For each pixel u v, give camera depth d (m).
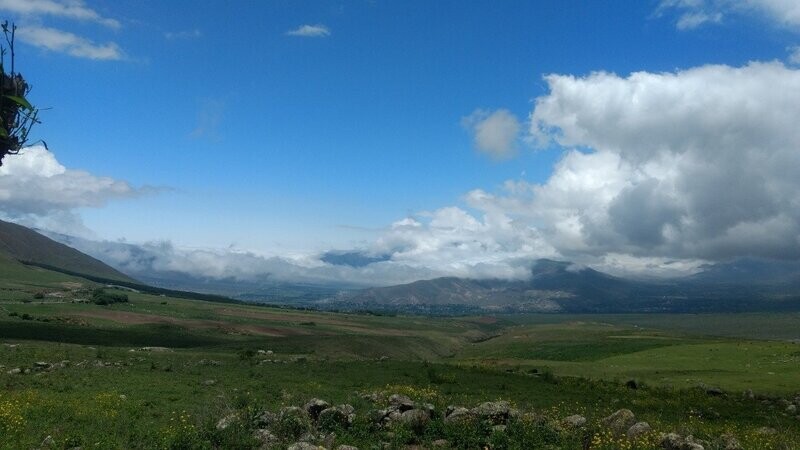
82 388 35.34
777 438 28.31
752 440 26.36
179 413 27.67
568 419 26.09
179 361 57.53
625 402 43.03
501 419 24.95
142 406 29.56
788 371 63.56
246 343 106.44
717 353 83.56
